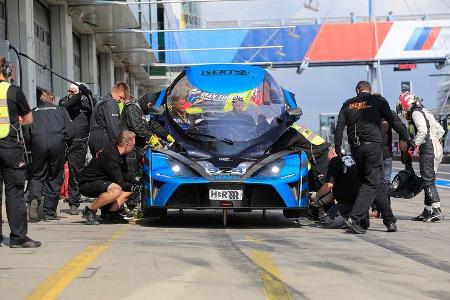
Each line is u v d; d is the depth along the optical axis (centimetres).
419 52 15588
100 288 1550
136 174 3225
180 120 3067
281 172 2792
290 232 2742
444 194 5244
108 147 2952
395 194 3222
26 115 2183
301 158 2859
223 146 2914
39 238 2447
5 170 2150
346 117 2773
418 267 1898
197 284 1612
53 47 7175
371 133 2691
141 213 3262
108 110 3256
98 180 2998
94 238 2455
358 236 2608
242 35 14175
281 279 1691
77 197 3547
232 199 2725
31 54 5794
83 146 3581
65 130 3155
